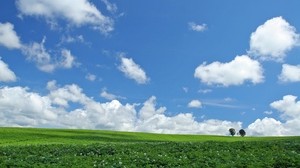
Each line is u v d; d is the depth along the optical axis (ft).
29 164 89.10
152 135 277.23
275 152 108.47
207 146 122.01
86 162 93.15
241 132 469.57
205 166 89.20
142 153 106.83
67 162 94.12
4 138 196.24
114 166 88.99
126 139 228.22
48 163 93.45
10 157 102.99
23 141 185.88
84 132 263.49
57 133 240.32
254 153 107.55
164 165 91.86
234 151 111.24
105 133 265.54
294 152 107.76
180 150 116.47
